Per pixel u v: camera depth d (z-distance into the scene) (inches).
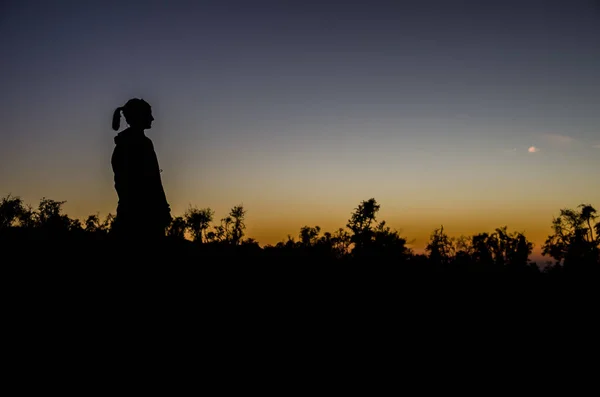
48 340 525.7
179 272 767.1
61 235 889.5
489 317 926.4
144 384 472.7
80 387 450.6
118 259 744.3
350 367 591.5
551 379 639.1
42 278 677.9
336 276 1027.9
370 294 943.7
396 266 1352.1
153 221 789.2
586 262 2210.9
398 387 559.5
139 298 657.0
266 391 499.2
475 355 703.1
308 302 801.6
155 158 820.6
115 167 795.4
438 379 595.8
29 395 425.4
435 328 803.4
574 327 908.6
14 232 915.4
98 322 580.7
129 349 534.6
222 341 592.4
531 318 950.4
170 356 536.1
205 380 498.9
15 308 585.6
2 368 460.4
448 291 1106.7
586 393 602.9
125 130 818.2
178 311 648.4
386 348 674.2
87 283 674.8
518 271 1654.8
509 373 647.8
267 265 964.0
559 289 1302.9
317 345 636.1
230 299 726.5
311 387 522.0
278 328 668.1
